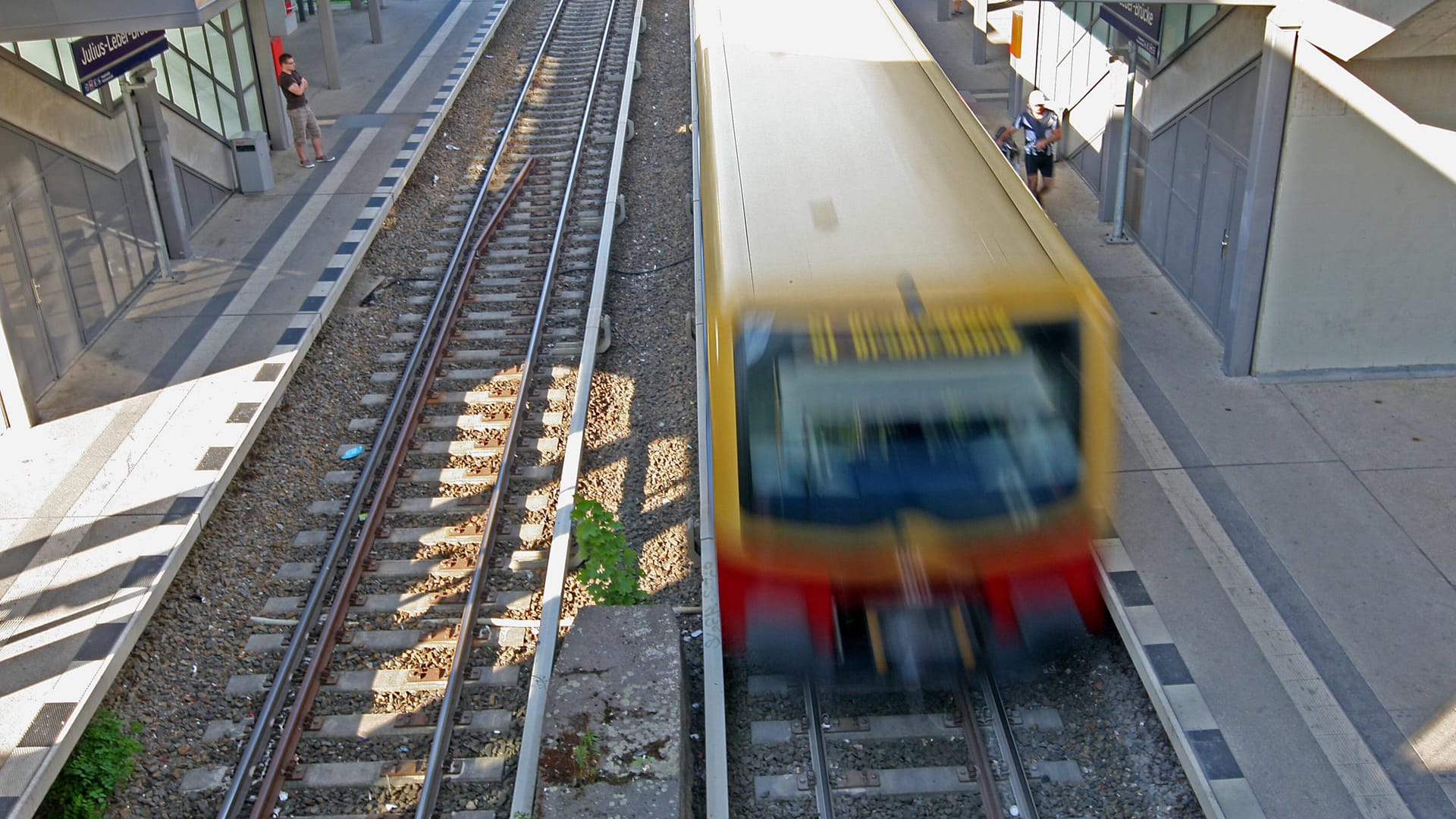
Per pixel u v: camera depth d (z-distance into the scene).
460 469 11.05
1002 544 7.74
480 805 7.70
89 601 8.95
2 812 7.13
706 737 7.74
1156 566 8.96
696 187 15.99
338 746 8.18
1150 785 7.45
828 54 12.56
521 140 19.19
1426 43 9.52
